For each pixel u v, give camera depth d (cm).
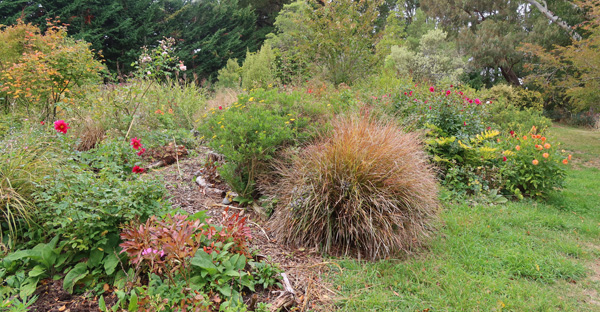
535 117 982
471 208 444
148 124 533
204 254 228
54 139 333
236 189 367
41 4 1467
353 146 327
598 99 1112
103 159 331
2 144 304
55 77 473
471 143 527
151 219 228
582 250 354
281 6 2580
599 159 920
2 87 487
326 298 243
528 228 400
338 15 1051
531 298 259
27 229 248
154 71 564
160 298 200
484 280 278
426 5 2323
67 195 240
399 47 1783
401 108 590
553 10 1991
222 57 2052
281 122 379
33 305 203
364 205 307
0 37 576
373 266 285
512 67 2242
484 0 2152
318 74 1042
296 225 311
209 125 446
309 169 332
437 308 239
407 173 327
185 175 421
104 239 227
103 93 540
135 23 1747
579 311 253
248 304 223
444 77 1512
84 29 1546
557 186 538
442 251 321
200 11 2083
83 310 202
